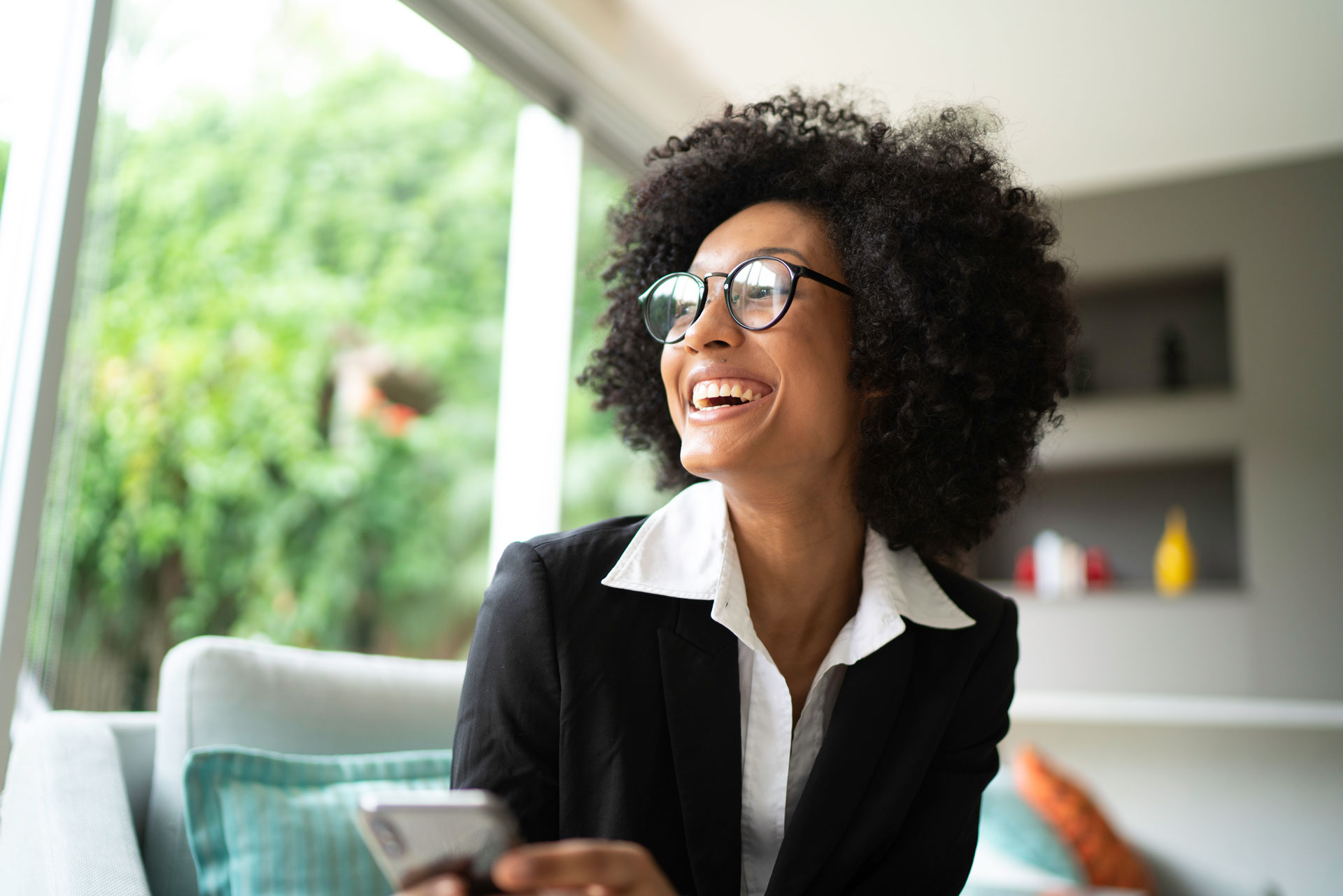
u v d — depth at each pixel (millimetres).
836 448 1014
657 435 1317
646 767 915
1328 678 3283
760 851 979
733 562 985
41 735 1126
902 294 1027
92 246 1532
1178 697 3443
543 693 918
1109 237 3732
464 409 6652
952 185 1083
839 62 2922
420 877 594
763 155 1207
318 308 6430
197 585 5832
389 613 6383
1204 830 3252
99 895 920
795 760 1003
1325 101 3141
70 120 1474
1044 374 1156
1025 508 3963
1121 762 3395
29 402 1394
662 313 1028
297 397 6273
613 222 1399
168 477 5910
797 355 965
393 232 6648
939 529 1139
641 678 937
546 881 584
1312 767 3164
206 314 6180
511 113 6926
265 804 1092
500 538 2814
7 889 1034
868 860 1003
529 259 2877
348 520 6293
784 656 1065
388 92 6785
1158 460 3654
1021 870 1804
